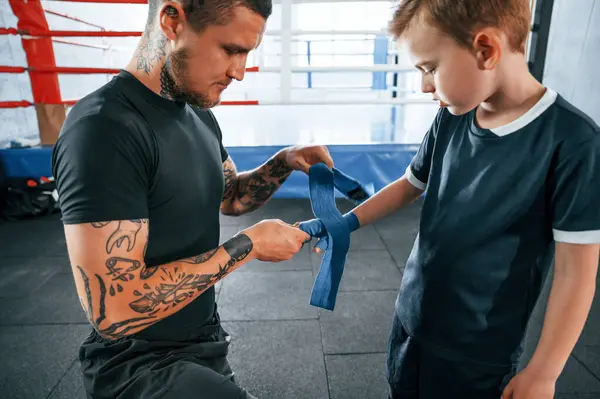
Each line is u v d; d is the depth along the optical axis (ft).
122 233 2.37
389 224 10.18
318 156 3.61
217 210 3.21
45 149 10.79
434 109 19.77
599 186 2.15
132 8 23.88
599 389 4.88
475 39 2.03
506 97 2.35
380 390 4.93
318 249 3.24
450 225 2.75
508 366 2.79
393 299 6.91
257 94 28.17
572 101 11.24
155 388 2.57
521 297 2.65
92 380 2.80
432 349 2.97
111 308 2.37
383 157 11.03
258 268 8.07
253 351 5.67
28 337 6.00
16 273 7.91
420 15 2.13
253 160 11.24
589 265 2.25
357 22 29.25
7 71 10.37
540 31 11.76
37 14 10.32
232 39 2.28
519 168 2.40
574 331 2.28
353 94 28.73
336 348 5.71
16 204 10.66
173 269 2.50
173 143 2.69
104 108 2.43
